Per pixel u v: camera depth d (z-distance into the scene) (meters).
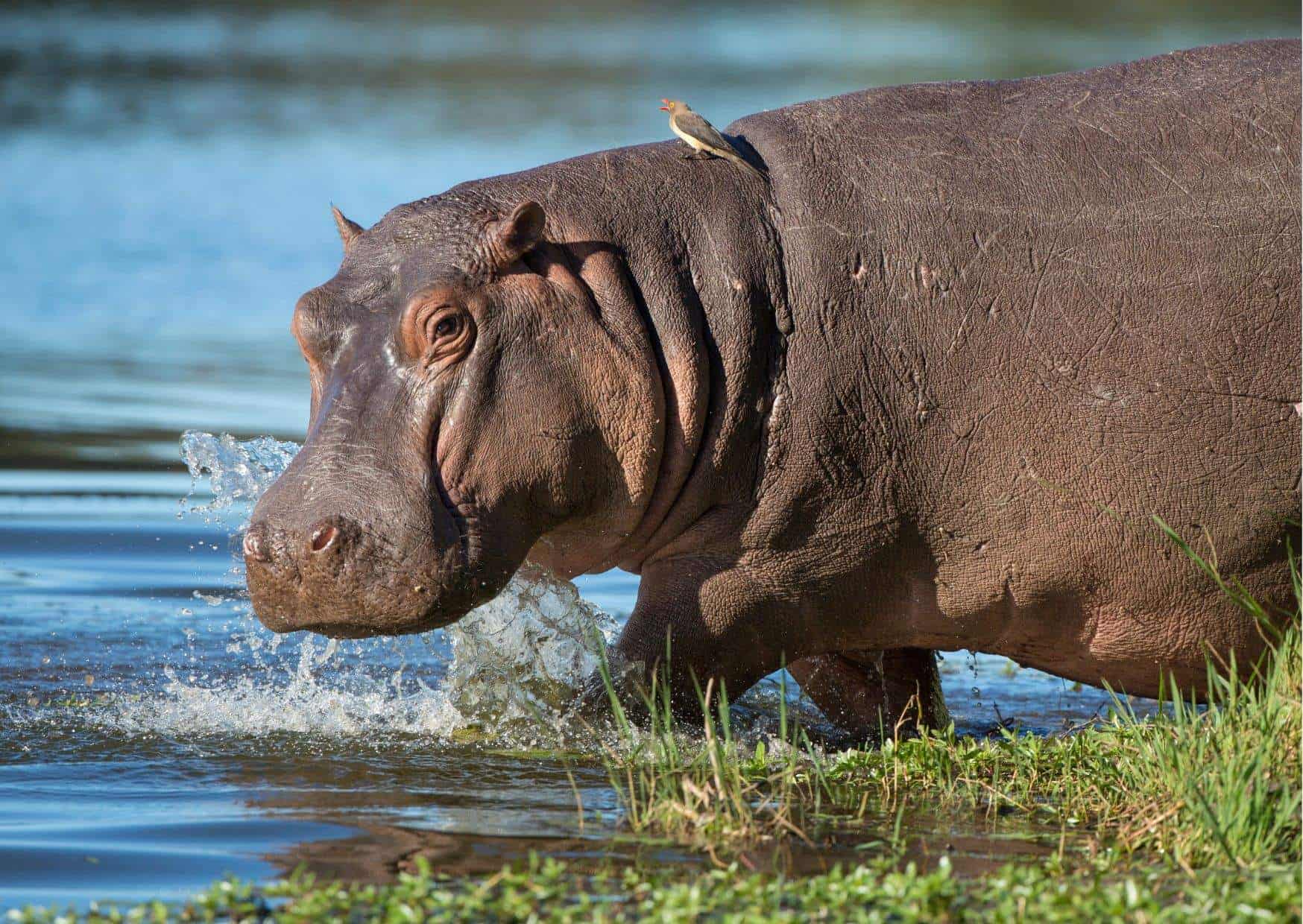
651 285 22.45
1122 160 22.89
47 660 29.19
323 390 22.00
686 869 18.06
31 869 18.06
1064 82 24.08
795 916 16.28
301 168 100.81
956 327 22.41
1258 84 23.44
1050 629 23.45
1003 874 17.17
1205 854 18.34
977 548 22.81
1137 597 22.81
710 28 186.62
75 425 50.22
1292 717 19.78
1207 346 22.19
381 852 18.64
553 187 22.92
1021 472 22.45
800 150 23.50
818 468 22.50
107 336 65.19
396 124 117.31
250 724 24.97
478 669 24.47
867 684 26.00
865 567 22.92
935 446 22.50
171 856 18.50
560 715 23.84
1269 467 22.30
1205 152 22.88
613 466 22.30
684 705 23.31
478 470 21.62
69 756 23.03
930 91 24.20
